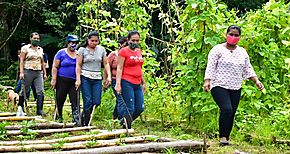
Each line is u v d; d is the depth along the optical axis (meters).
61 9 20.56
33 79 10.86
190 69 9.14
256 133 8.01
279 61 9.59
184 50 9.59
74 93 9.29
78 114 8.95
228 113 7.10
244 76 7.30
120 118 8.32
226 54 7.11
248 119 8.45
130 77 8.13
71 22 21.34
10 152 6.48
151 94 10.49
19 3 20.38
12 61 21.56
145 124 9.99
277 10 9.56
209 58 7.18
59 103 9.52
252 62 9.30
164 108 9.87
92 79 8.50
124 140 7.19
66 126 8.81
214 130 8.59
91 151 6.37
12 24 22.03
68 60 9.30
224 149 7.00
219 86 7.13
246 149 7.11
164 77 10.96
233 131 8.25
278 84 9.38
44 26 22.39
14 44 22.78
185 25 9.30
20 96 11.10
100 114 10.67
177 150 6.80
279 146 7.48
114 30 11.09
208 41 8.75
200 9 8.87
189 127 9.24
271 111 9.19
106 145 6.96
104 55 8.63
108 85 8.77
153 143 6.83
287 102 9.12
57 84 9.41
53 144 6.79
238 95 7.24
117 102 8.57
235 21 9.40
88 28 11.79
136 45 8.20
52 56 22.75
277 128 8.22
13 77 20.86
